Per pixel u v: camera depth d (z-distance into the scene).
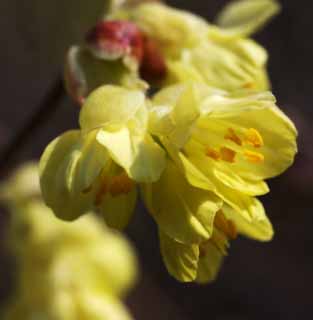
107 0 0.12
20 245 0.14
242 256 0.25
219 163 0.09
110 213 0.09
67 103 0.23
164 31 0.11
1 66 0.24
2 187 0.14
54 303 0.14
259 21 0.11
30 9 0.12
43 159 0.09
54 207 0.09
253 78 0.11
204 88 0.09
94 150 0.09
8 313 0.14
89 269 0.14
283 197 0.23
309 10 0.26
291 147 0.09
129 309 0.23
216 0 0.25
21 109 0.25
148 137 0.09
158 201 0.09
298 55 0.26
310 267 0.25
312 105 0.26
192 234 0.09
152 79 0.11
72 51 0.10
